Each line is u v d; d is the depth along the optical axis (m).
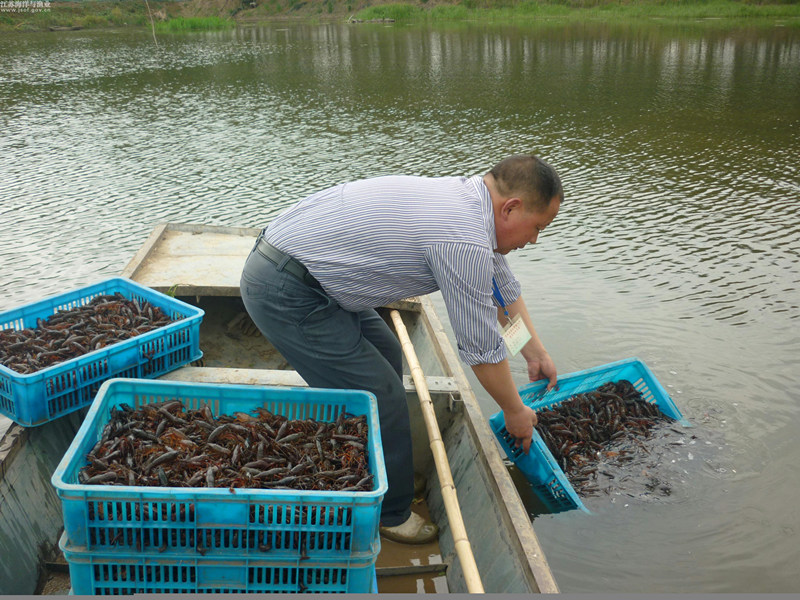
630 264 7.23
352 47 27.89
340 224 2.88
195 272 5.13
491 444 3.50
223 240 5.93
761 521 3.84
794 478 4.16
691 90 16.75
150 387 3.03
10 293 6.86
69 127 14.19
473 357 2.93
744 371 5.29
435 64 22.14
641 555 3.61
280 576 2.49
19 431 3.16
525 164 2.79
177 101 16.83
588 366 5.40
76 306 4.01
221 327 5.22
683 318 6.11
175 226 6.08
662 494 4.02
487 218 2.83
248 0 50.47
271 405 3.12
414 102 16.08
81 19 43.28
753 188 9.63
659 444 4.38
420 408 3.91
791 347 5.62
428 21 41.12
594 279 6.90
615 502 3.97
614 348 5.65
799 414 4.78
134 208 9.22
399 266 2.86
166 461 2.68
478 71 20.45
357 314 3.20
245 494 2.35
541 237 8.02
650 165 10.80
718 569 3.52
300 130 13.58
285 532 2.45
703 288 6.67
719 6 38.59
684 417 4.70
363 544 2.48
